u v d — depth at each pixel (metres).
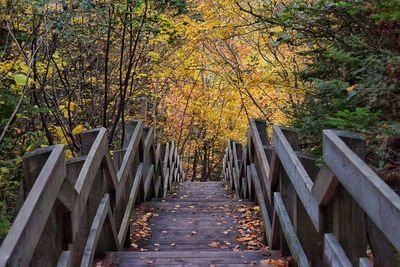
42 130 7.48
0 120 5.70
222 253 4.21
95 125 8.66
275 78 8.96
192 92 16.45
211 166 25.66
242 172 8.63
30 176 2.62
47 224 2.50
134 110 11.49
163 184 9.69
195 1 8.80
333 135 2.55
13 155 6.16
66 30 6.67
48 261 2.52
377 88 4.55
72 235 2.79
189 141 22.66
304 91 7.13
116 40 7.77
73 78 8.24
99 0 6.82
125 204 5.23
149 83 9.49
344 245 2.58
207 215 6.52
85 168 3.28
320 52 6.47
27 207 1.96
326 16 6.01
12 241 1.72
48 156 2.61
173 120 18.52
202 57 11.75
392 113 5.06
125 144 6.32
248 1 7.50
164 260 4.04
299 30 6.28
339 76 6.36
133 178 6.11
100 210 3.78
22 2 5.78
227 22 8.70
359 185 2.06
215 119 18.22
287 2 8.34
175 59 9.92
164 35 7.64
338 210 2.60
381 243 2.73
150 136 7.89
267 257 4.07
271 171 4.30
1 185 5.30
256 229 5.71
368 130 4.35
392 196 1.74
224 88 14.80
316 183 2.77
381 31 5.22
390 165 4.57
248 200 7.57
